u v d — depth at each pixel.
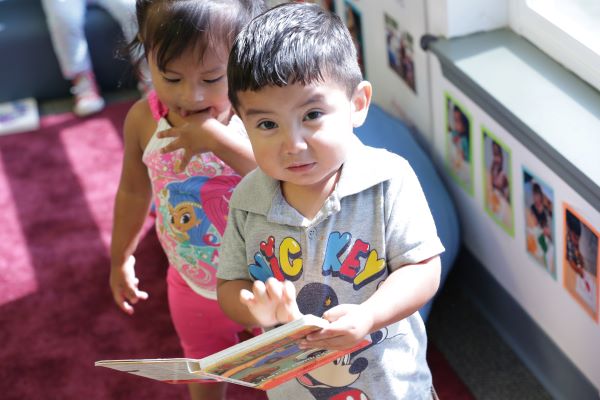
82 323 2.39
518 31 2.00
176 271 1.74
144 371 1.21
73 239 2.74
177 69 1.42
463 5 1.98
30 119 3.41
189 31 1.39
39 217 2.86
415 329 1.36
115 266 1.81
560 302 1.81
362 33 2.54
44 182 3.04
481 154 1.97
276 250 1.26
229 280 1.33
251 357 1.11
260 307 1.12
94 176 3.05
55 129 3.37
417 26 2.12
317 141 1.13
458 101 2.01
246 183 1.29
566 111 1.71
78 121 3.41
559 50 1.85
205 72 1.43
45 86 3.54
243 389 2.07
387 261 1.25
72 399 2.14
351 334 1.11
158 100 1.61
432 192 2.07
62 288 2.53
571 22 1.81
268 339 1.06
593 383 1.79
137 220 1.77
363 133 2.19
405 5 2.15
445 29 2.02
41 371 2.24
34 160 3.18
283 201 1.25
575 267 1.69
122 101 3.51
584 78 1.79
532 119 1.69
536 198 1.77
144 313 2.39
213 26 1.39
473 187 2.08
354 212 1.23
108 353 2.28
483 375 2.02
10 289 2.55
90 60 3.46
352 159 1.23
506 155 1.85
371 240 1.24
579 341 1.79
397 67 2.33
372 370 1.33
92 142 3.25
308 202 1.24
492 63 1.91
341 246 1.24
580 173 1.53
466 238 2.21
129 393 2.13
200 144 1.47
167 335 2.31
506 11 2.01
